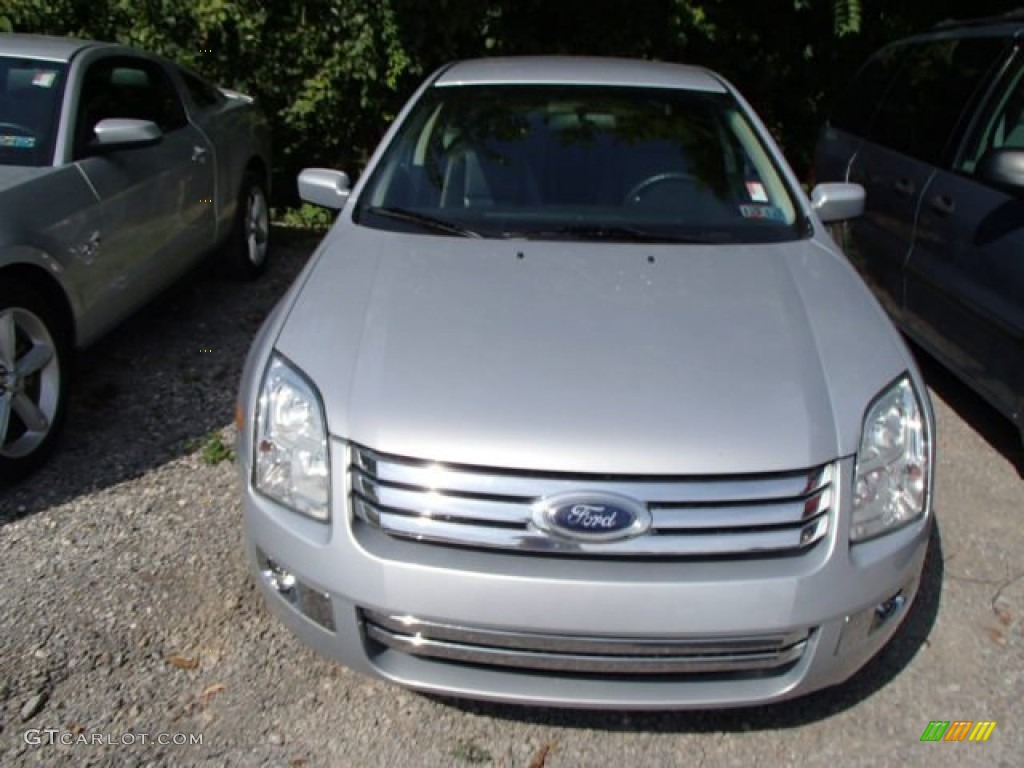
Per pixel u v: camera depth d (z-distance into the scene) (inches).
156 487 130.3
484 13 247.0
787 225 119.5
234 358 174.6
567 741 91.7
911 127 177.5
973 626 108.3
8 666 97.4
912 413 90.7
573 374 87.4
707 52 299.9
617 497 78.9
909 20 294.4
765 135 134.6
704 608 78.2
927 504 89.4
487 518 79.3
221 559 115.0
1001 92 152.0
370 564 80.1
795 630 80.4
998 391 139.8
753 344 93.2
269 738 90.7
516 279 103.5
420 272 104.9
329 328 94.8
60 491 129.0
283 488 86.4
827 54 304.0
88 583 110.0
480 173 124.9
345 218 121.1
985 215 143.2
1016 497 136.2
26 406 131.3
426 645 81.9
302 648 101.6
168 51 245.0
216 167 194.2
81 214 141.9
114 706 93.4
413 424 82.2
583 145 128.4
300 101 251.4
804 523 81.0
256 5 245.0
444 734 92.0
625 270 106.2
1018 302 133.0
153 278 167.8
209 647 101.3
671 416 83.1
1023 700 97.6
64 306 138.7
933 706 96.6
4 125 145.2
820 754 90.6
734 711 95.3
